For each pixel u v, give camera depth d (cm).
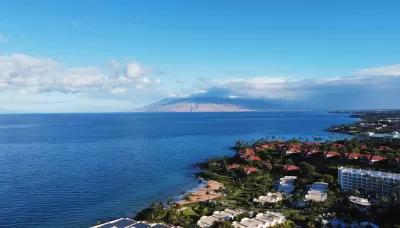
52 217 13650
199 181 19800
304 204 14250
